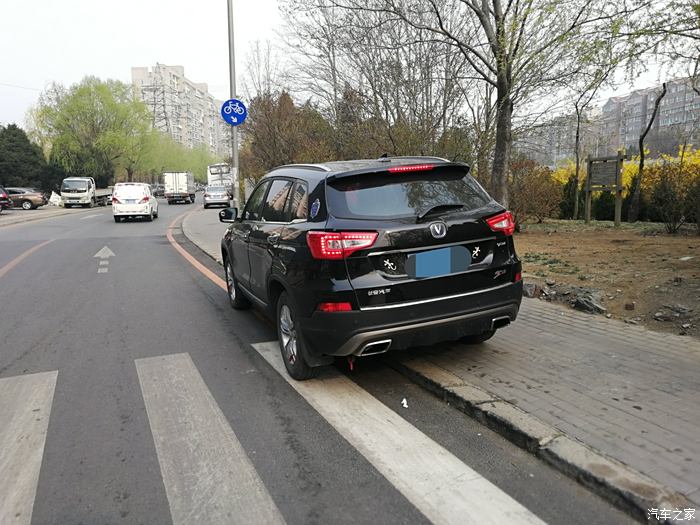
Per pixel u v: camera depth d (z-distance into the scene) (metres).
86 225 21.77
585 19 6.86
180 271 9.96
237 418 3.67
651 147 15.61
